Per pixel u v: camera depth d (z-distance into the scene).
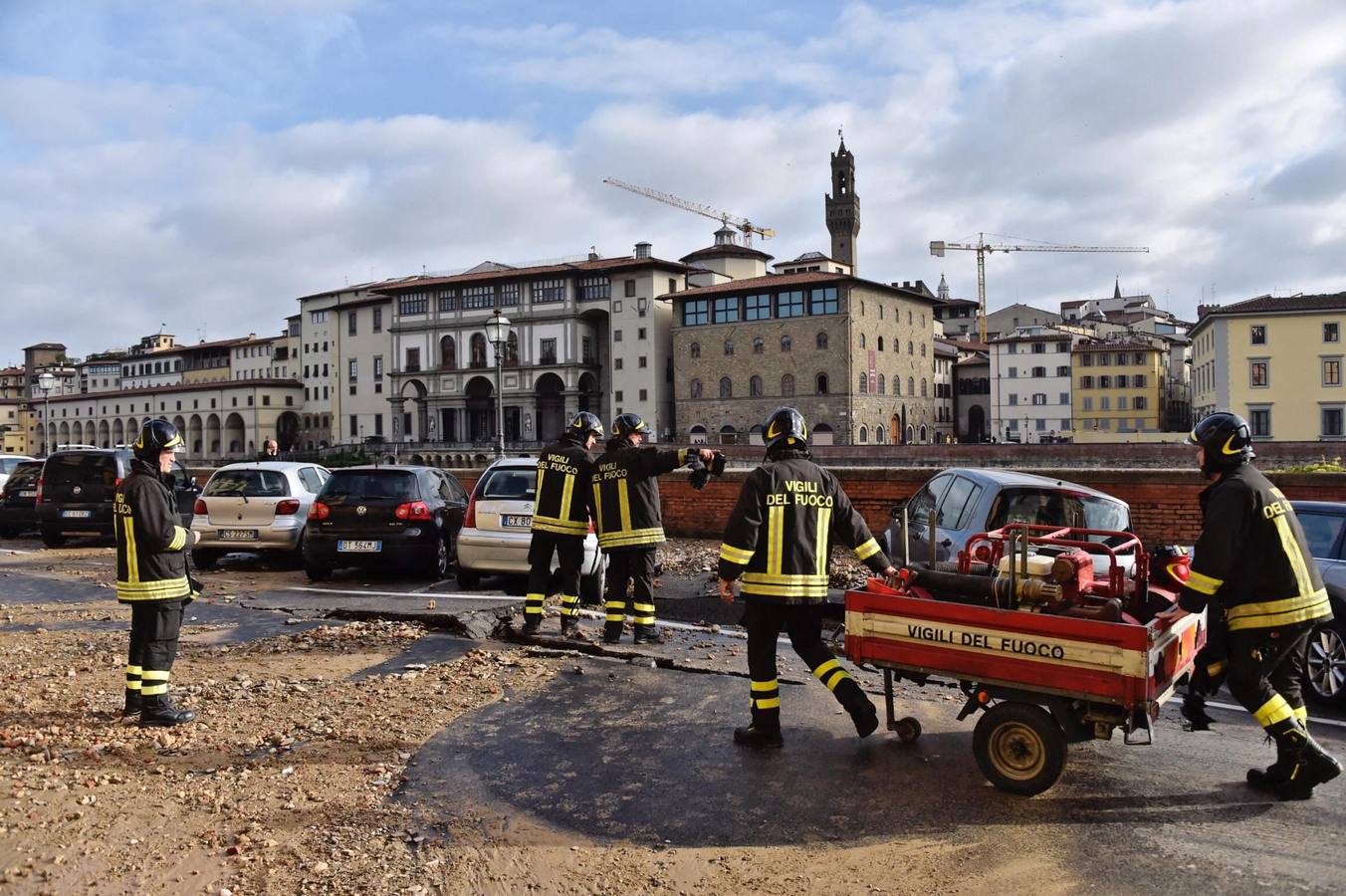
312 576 12.55
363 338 100.88
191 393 111.62
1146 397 89.06
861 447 54.09
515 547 11.28
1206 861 4.29
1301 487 13.44
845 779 5.29
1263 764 5.57
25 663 7.84
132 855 4.36
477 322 89.62
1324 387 63.28
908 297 84.88
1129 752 5.77
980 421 99.25
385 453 88.94
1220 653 5.31
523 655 8.00
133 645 6.37
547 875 4.22
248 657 8.00
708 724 6.25
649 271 82.69
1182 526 13.98
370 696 6.83
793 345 76.38
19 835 4.54
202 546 13.67
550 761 5.59
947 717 6.39
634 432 8.38
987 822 4.71
